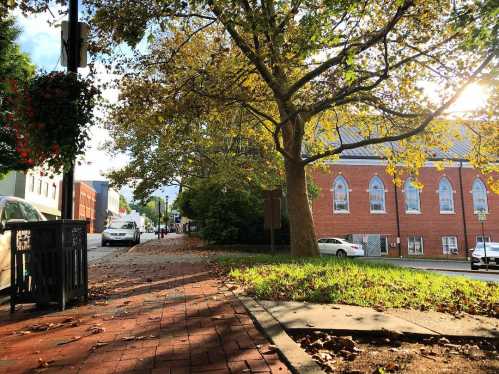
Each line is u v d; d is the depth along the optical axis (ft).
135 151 84.07
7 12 31.32
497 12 24.98
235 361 12.67
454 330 16.61
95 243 104.63
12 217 26.94
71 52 23.57
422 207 130.41
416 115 41.73
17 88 20.06
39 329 16.72
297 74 48.08
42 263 20.03
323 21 29.94
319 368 11.69
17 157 64.03
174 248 76.74
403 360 13.66
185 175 86.89
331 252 102.47
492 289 28.32
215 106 36.81
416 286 26.68
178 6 30.19
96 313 19.25
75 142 19.86
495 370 12.94
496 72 30.04
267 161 72.59
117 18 31.76
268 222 46.29
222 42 47.16
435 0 35.58
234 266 36.58
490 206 133.90
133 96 36.63
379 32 34.27
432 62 40.73
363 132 58.13
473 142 50.31
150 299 22.17
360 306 20.67
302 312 18.42
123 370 12.07
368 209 127.44
